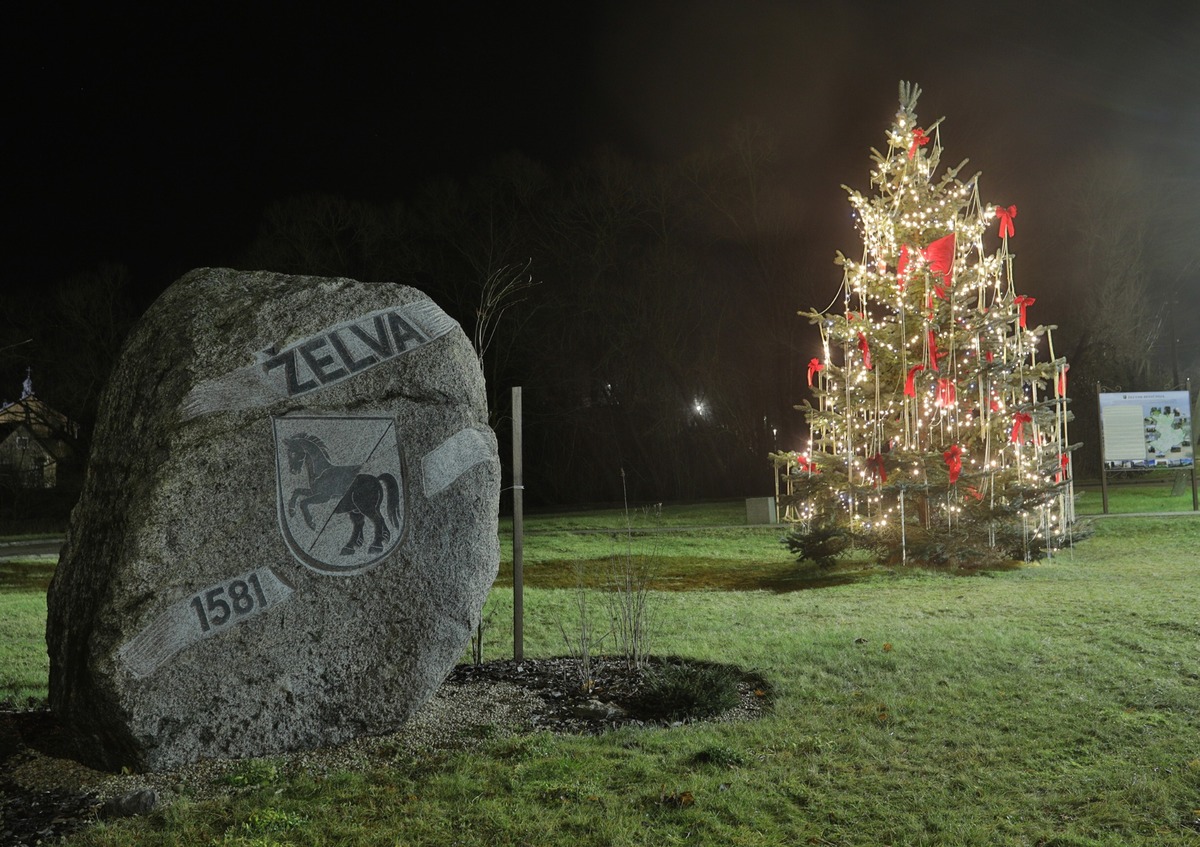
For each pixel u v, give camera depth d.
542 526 25.38
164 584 5.82
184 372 6.20
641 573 15.97
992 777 5.66
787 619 10.53
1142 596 11.04
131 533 5.80
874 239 15.27
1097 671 7.68
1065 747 6.08
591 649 9.12
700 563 17.62
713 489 45.72
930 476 14.33
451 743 6.31
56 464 43.91
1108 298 38.25
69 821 5.23
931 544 14.35
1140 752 5.95
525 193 42.53
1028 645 8.59
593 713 6.88
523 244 42.94
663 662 8.01
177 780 5.71
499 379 42.47
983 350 14.94
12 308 40.56
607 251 44.81
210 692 5.93
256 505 6.14
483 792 5.49
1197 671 7.60
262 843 4.88
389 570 6.48
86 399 40.16
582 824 5.09
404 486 6.61
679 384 45.97
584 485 45.31
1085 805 5.28
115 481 6.17
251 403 6.24
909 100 14.99
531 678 7.90
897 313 14.84
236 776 5.69
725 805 5.28
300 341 6.49
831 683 7.58
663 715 6.90
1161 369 42.75
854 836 4.98
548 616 11.08
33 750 6.32
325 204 39.41
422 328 6.86
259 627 6.07
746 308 45.88
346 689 6.31
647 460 45.69
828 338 15.44
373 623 6.40
